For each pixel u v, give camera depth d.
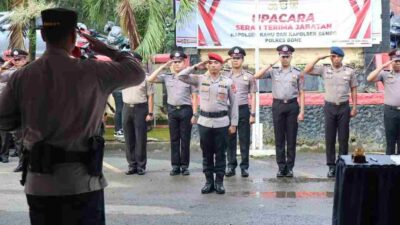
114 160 11.10
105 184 3.53
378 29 12.12
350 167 4.69
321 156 11.27
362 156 4.82
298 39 12.20
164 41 13.04
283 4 12.13
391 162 4.79
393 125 9.37
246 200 7.80
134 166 9.81
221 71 8.86
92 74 3.39
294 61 12.43
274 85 9.37
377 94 11.48
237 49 9.59
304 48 12.35
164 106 13.61
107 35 13.38
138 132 9.70
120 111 12.30
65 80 3.35
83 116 3.36
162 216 6.96
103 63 3.45
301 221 6.69
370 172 4.68
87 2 12.69
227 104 8.12
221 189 8.21
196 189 8.55
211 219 6.80
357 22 12.09
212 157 8.27
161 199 7.90
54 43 3.42
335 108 9.29
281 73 9.34
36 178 3.35
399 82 9.27
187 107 9.61
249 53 12.51
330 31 12.15
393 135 9.44
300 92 9.36
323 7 12.12
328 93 9.32
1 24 12.80
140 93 9.66
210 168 8.27
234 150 9.54
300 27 12.16
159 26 11.95
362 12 12.08
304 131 11.70
